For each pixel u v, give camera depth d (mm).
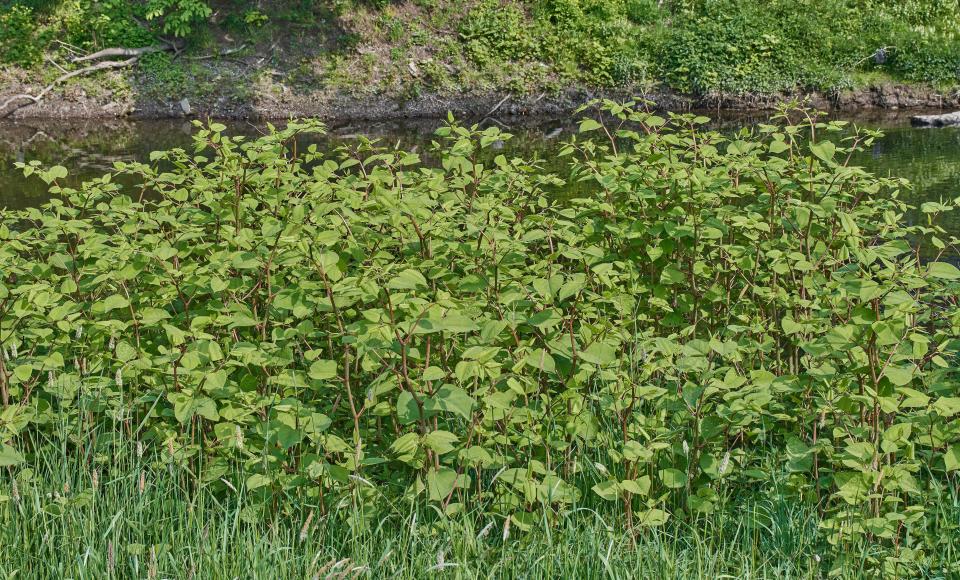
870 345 2889
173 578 2869
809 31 16391
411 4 17219
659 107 15836
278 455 3230
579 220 4219
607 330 3400
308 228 3455
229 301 3736
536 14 17078
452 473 2953
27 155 12766
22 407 3340
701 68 15883
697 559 2936
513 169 4301
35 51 16609
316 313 3971
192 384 3285
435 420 3281
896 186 4230
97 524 3090
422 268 3592
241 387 3371
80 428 3375
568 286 3148
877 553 3018
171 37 17016
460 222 3877
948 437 3156
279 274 3756
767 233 4344
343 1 17109
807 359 3494
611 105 4266
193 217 4105
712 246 4406
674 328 4379
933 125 13719
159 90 16219
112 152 12930
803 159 4223
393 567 2902
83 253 3895
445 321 2799
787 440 3266
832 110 15500
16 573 2928
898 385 2963
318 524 3107
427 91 16281
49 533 3027
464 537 2957
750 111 15586
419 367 3246
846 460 2953
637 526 3047
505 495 3213
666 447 3264
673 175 3832
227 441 3447
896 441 3004
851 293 3033
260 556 2912
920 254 7273
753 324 4047
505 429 3307
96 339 3742
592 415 3359
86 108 16047
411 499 3119
